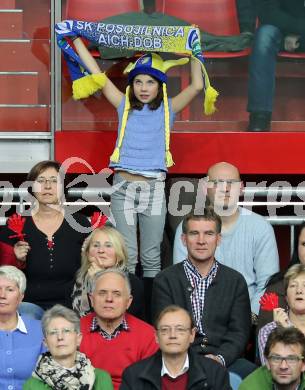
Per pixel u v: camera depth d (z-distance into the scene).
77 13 27.48
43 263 24.53
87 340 22.02
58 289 24.52
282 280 23.38
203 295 23.06
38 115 27.73
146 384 20.83
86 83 26.53
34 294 24.42
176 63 26.77
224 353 22.59
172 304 22.95
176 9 27.52
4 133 27.72
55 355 20.59
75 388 20.50
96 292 21.91
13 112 27.72
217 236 23.09
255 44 27.73
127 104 26.03
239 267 24.78
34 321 22.31
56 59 27.64
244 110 27.84
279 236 28.19
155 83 25.89
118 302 21.86
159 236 25.77
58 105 27.67
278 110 27.88
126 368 21.00
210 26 27.69
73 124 27.72
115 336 22.06
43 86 27.72
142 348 22.03
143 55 26.30
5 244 24.61
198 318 22.98
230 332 22.95
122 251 23.61
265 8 27.67
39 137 27.73
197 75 26.53
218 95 27.83
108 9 27.41
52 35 27.61
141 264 26.06
